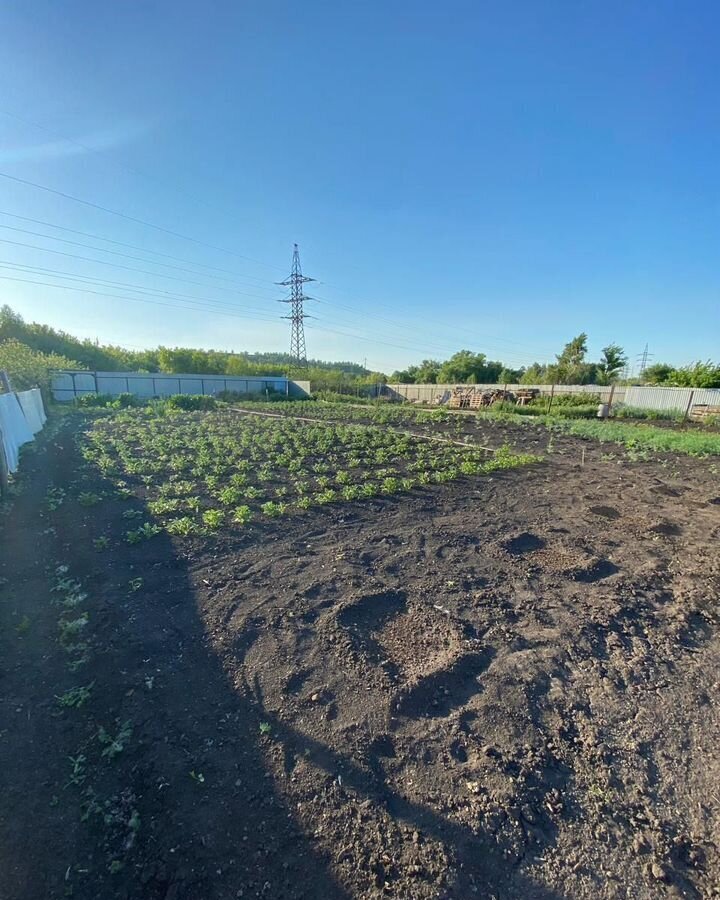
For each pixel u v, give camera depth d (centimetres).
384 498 730
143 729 249
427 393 3912
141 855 185
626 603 391
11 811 202
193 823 197
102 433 1370
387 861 182
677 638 341
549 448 1241
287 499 732
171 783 217
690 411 2184
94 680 288
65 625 345
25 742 240
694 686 290
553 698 276
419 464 959
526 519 625
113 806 206
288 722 255
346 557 488
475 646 325
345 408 2667
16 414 1155
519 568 461
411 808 204
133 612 369
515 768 225
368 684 285
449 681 288
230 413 2259
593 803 208
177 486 760
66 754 233
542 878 176
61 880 176
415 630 348
